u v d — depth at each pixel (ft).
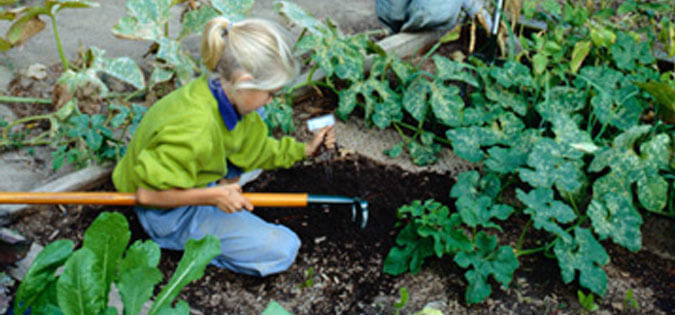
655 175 8.80
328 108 11.66
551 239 9.07
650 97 10.61
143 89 10.37
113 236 4.67
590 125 10.25
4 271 7.93
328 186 9.79
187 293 7.92
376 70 11.17
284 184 9.77
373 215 9.30
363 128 11.19
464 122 10.30
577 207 9.56
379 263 8.55
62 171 9.71
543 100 10.96
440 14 12.89
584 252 8.07
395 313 7.84
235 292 8.01
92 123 9.17
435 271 8.46
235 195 7.25
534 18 14.28
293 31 14.16
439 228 8.79
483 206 8.25
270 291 8.06
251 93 6.79
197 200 7.22
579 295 7.88
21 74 11.61
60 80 9.35
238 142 7.74
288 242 8.17
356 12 15.31
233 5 10.39
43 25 9.97
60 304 4.33
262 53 6.47
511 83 10.45
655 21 14.85
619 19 15.28
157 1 9.99
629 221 8.25
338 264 8.48
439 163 10.47
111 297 7.45
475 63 11.28
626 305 8.05
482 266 7.85
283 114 10.25
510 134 9.98
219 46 6.58
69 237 8.58
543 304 8.07
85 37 13.07
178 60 9.89
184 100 6.98
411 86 10.61
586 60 12.12
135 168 7.02
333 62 11.07
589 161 9.64
